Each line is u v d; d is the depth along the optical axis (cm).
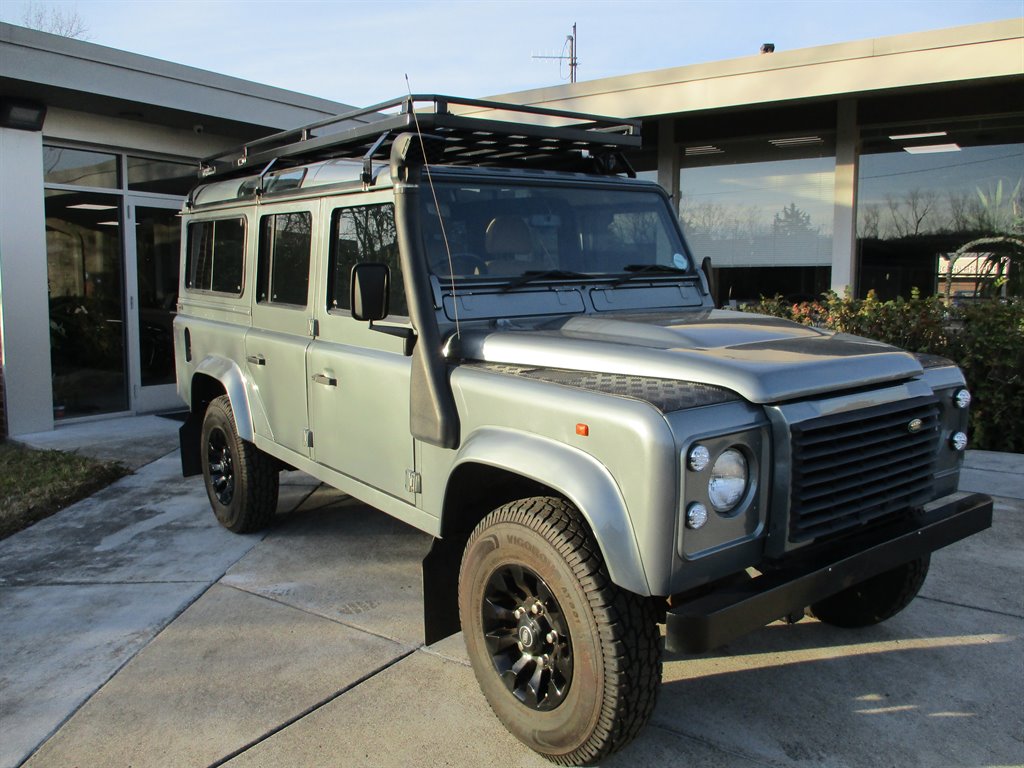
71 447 779
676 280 415
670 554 241
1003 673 350
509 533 288
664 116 1043
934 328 741
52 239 871
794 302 1108
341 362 389
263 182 467
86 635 394
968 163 1002
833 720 318
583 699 266
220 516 541
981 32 827
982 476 630
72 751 303
